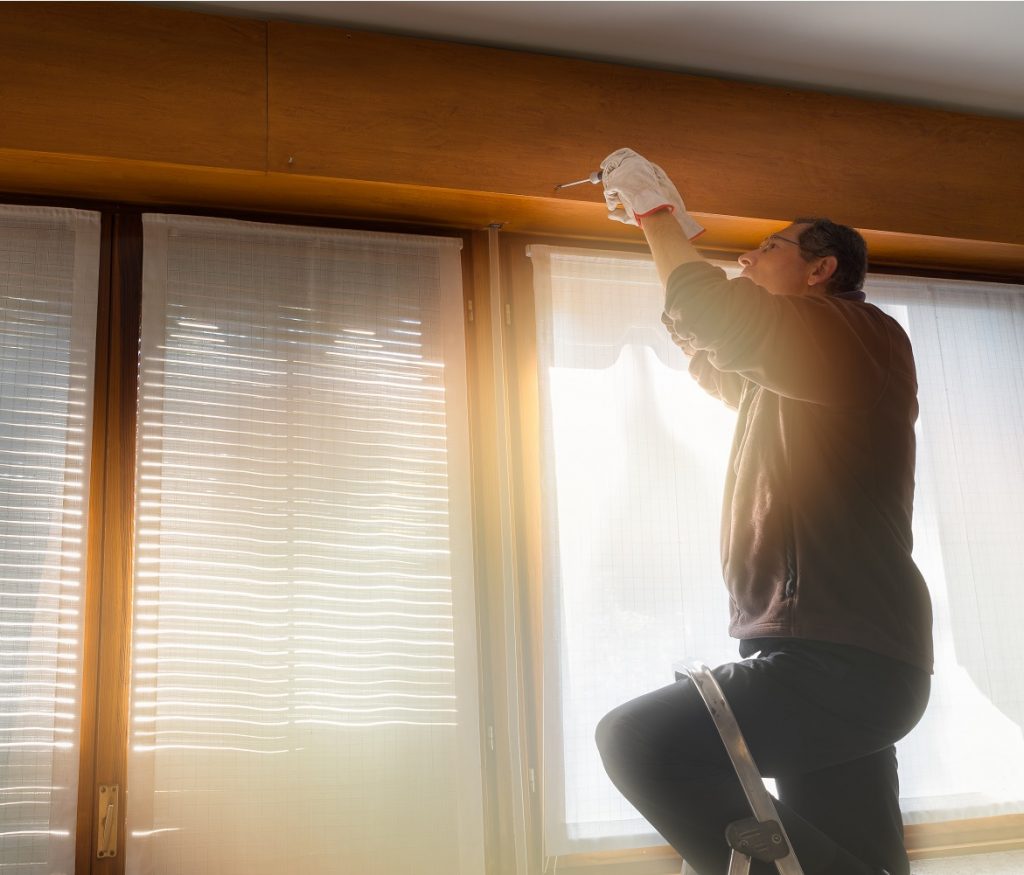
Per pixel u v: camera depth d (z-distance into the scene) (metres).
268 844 2.07
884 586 1.60
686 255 1.76
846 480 1.65
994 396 2.86
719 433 2.59
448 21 2.39
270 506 2.24
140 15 2.25
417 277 2.48
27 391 2.17
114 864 2.02
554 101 2.48
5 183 2.25
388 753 2.18
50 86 2.16
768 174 2.60
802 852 1.47
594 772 2.32
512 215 2.51
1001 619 2.68
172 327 2.28
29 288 2.23
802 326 1.64
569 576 2.41
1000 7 2.39
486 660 2.35
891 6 2.38
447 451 2.39
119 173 2.23
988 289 2.95
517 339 2.56
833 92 2.73
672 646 2.42
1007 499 2.78
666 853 2.33
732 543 1.75
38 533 2.11
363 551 2.28
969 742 2.57
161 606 2.13
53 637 2.07
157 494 2.18
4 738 2.00
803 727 1.53
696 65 2.59
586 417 2.52
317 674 2.18
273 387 2.31
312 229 2.44
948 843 2.54
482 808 2.23
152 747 2.06
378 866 2.13
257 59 2.29
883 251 2.81
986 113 2.86
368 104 2.34
